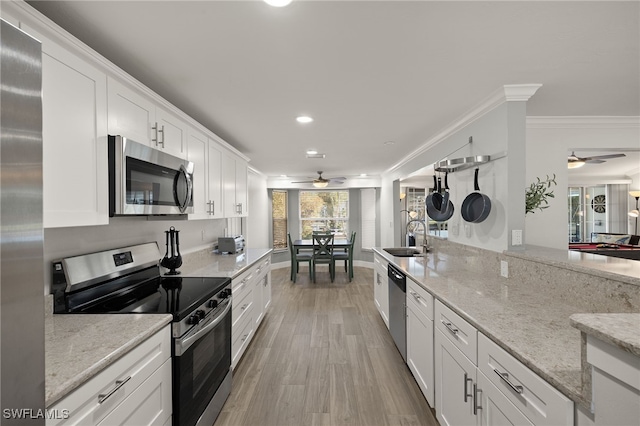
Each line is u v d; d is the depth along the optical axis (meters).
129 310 1.60
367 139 3.52
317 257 6.20
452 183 3.08
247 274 2.98
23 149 0.62
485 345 1.35
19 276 0.60
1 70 0.58
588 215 7.60
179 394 1.54
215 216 2.96
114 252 1.95
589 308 1.54
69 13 1.29
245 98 2.26
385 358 2.91
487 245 2.42
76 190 1.31
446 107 2.46
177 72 1.84
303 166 5.71
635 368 0.65
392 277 3.09
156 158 1.83
